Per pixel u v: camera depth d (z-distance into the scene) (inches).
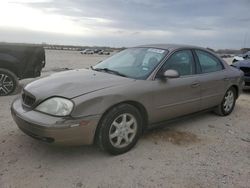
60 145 128.5
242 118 224.5
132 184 119.6
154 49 182.2
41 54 309.6
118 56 195.3
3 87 280.8
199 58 194.9
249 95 336.5
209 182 123.3
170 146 160.1
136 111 148.8
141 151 151.4
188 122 206.1
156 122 165.3
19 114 136.6
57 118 124.9
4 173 123.6
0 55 276.2
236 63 366.3
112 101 136.3
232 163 142.4
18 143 155.0
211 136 179.9
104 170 130.0
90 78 151.9
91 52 2810.0
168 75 156.3
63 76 159.8
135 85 148.9
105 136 137.2
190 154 150.7
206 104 198.4
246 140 175.9
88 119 128.6
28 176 122.2
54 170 128.3
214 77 199.9
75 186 116.3
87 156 143.2
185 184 121.1
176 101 170.6
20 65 287.7
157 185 119.6
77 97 129.0
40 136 127.3
